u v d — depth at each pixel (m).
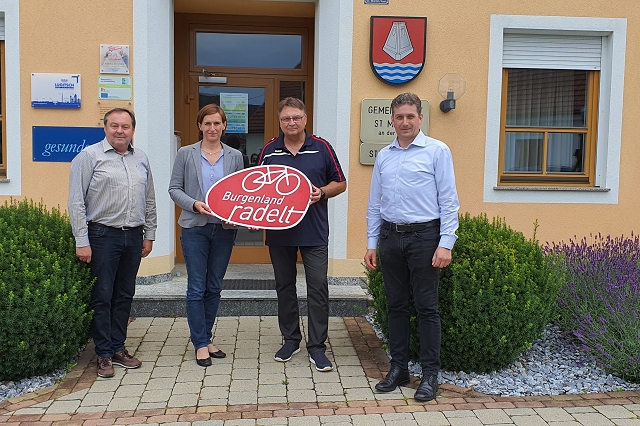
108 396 3.70
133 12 5.69
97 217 3.92
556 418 3.43
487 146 6.08
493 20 5.98
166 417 3.41
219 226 4.26
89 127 5.75
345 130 5.93
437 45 5.96
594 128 6.38
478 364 4.05
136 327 5.04
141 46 5.71
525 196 6.16
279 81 6.81
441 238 3.53
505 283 3.90
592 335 4.31
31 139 5.74
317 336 4.24
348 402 3.64
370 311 5.48
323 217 4.21
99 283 4.01
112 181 3.91
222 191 4.10
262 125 6.85
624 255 5.23
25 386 3.81
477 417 3.43
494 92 6.04
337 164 4.24
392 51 5.85
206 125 4.21
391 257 3.72
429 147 3.60
